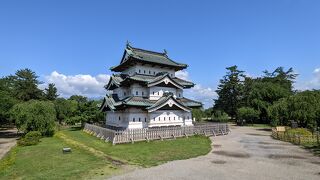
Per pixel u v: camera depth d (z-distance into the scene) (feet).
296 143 99.55
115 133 93.76
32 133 112.88
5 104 141.18
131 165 60.59
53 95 271.08
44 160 67.31
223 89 272.31
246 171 55.16
